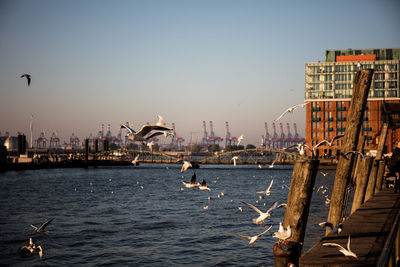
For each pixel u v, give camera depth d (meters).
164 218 36.66
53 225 33.38
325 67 154.62
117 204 48.38
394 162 19.53
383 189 25.80
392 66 148.38
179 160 13.83
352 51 165.38
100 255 23.94
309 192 7.80
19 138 165.38
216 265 21.78
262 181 95.12
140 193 63.41
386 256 8.40
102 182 92.75
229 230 30.64
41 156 191.25
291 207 7.87
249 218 35.91
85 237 28.59
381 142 30.44
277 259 7.09
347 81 152.50
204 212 40.09
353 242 9.95
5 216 38.84
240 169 167.88
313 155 13.54
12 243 26.67
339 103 150.75
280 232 6.93
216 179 103.69
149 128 13.37
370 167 19.94
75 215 39.34
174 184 85.88
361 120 12.98
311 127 152.12
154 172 149.88
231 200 48.88
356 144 13.14
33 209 44.28
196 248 25.39
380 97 147.12
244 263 22.08
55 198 56.44
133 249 25.27
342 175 13.26
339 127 149.75
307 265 7.89
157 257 23.45
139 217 37.56
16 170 147.88
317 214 34.78
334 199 13.41
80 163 187.62
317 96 154.62
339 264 7.87
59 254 24.16
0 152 147.12
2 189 72.25
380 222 12.89
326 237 10.64
